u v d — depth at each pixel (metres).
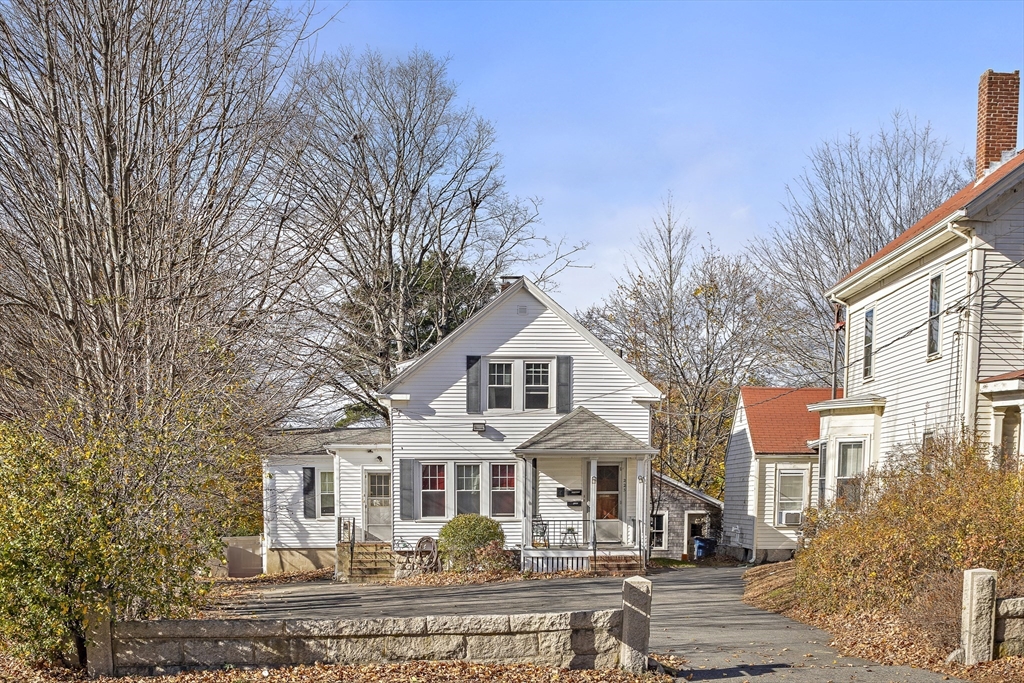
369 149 35.12
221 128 17.23
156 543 11.08
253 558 31.72
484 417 27.39
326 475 30.91
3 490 10.09
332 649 10.54
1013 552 12.66
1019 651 11.04
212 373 15.98
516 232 40.28
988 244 18.02
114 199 15.61
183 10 16.73
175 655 10.39
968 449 15.48
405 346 36.84
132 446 11.98
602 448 26.17
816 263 41.75
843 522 16.80
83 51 15.53
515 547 27.00
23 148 15.26
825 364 41.22
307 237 20.59
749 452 31.06
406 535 26.94
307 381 22.41
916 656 11.54
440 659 10.62
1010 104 22.31
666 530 33.56
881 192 41.06
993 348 17.88
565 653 10.66
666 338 41.97
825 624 14.60
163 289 15.95
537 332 27.69
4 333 15.00
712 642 13.16
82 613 10.12
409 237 37.69
